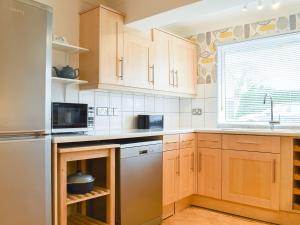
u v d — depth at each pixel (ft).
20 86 5.18
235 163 9.25
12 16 5.08
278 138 8.43
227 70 12.08
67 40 8.36
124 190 7.26
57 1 8.15
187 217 9.09
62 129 7.09
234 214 9.39
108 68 8.34
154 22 8.59
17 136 5.16
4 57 4.96
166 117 12.37
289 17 10.12
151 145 8.17
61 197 5.96
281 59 10.68
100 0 9.27
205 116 12.32
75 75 8.06
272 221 8.63
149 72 9.83
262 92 11.13
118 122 10.05
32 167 5.33
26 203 5.24
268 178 8.59
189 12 7.83
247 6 9.91
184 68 11.67
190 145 10.04
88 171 7.88
